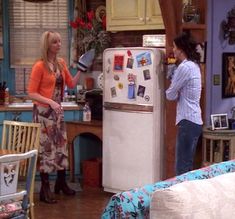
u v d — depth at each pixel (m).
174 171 6.08
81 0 7.64
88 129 6.80
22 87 7.82
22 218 4.01
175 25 5.88
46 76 5.93
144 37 6.45
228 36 7.17
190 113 5.54
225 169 3.42
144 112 6.07
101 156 7.38
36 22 7.75
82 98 7.38
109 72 6.36
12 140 5.20
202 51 6.61
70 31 7.78
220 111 7.15
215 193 2.82
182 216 2.59
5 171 3.75
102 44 7.39
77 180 7.23
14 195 3.89
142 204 2.76
